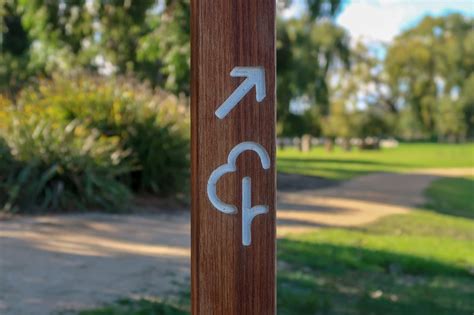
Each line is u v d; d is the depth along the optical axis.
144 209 11.16
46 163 10.53
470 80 41.75
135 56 18.92
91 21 16.55
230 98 1.88
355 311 5.80
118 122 12.07
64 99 12.04
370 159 32.28
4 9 18.69
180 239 8.74
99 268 6.93
